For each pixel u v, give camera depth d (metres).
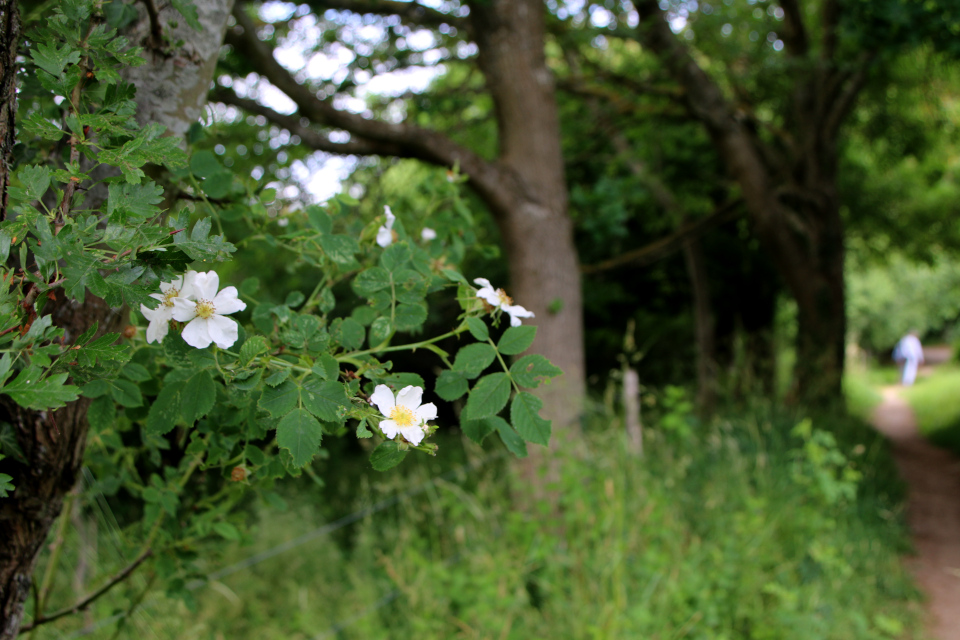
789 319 15.03
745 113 8.79
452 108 5.88
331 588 3.79
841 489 4.04
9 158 0.91
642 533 3.45
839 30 5.92
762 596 3.48
